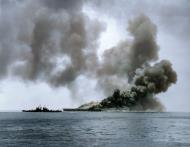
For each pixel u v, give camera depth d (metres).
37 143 61.97
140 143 62.06
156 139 69.19
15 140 67.00
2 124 126.19
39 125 120.19
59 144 60.44
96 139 69.19
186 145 59.50
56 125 120.31
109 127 108.94
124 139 69.06
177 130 95.44
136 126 114.69
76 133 84.62
